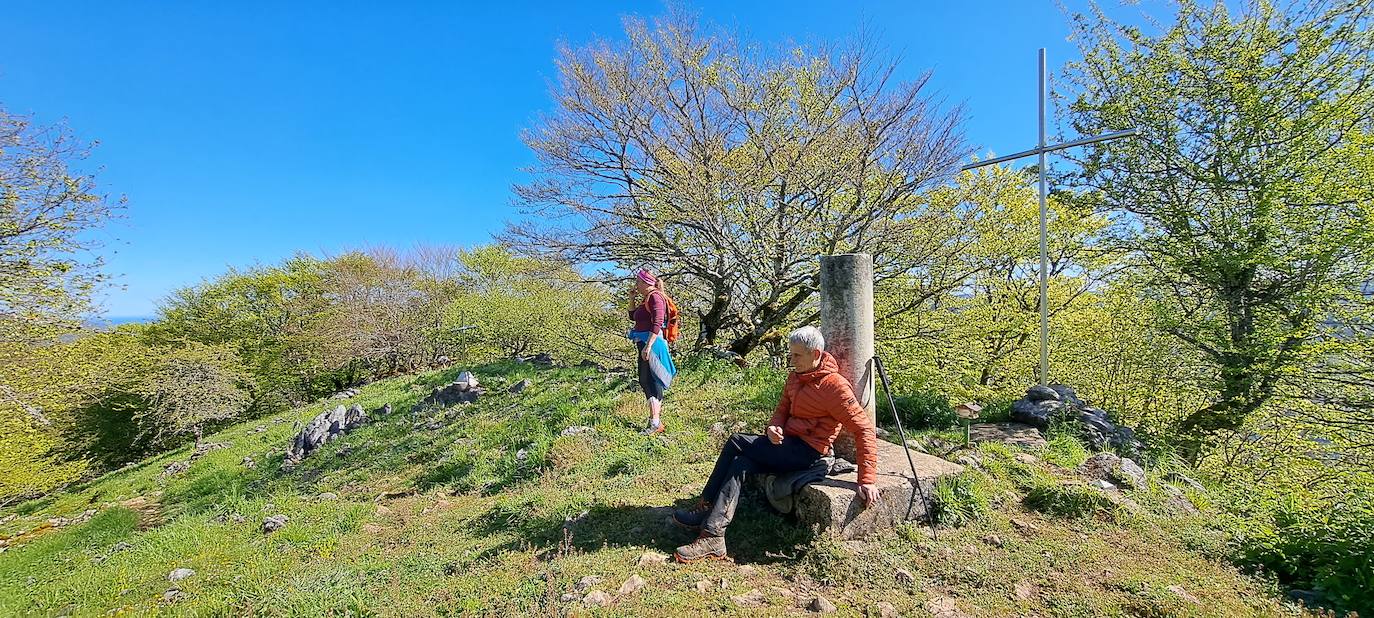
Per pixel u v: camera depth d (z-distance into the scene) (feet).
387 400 45.44
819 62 35.09
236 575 14.17
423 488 22.03
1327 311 35.78
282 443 41.98
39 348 50.06
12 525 34.68
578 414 24.50
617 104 37.24
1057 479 15.05
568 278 42.06
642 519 14.01
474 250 101.30
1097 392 46.83
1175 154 40.19
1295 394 36.27
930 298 40.86
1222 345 39.32
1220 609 9.73
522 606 10.29
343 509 19.19
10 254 43.57
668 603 10.04
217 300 105.70
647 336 21.08
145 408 74.64
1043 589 10.48
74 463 58.18
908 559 11.37
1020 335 48.57
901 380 42.01
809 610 9.92
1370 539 10.71
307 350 102.06
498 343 81.61
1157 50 40.70
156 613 12.48
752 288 36.35
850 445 13.65
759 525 12.92
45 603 14.51
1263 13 37.42
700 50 35.94
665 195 34.22
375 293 102.27
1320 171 35.29
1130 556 11.74
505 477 20.34
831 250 35.37
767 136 35.40
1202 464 35.50
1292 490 26.76
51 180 44.37
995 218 40.27
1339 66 35.09
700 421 22.12
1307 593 10.42
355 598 11.16
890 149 34.04
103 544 22.99
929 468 13.71
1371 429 34.45
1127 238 43.80
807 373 12.18
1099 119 43.52
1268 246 36.11
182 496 34.32
